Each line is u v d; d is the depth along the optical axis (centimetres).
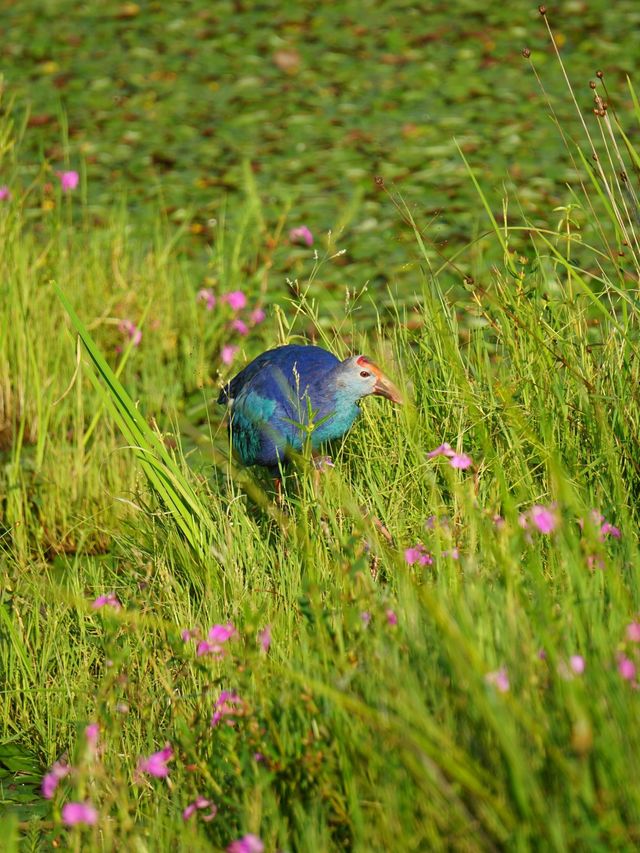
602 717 492
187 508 866
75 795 682
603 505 783
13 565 988
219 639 668
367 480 895
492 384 913
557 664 515
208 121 2117
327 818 579
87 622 870
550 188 1683
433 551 718
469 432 893
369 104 2136
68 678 825
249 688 646
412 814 524
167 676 743
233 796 616
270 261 1437
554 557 691
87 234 1516
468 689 529
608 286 905
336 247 1602
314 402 923
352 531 799
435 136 1955
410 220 1012
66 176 1405
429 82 2200
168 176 1884
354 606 645
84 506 1090
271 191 1800
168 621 797
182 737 669
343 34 2498
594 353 951
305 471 860
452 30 2453
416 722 521
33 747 814
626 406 851
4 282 1252
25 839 701
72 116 2158
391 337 1106
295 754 602
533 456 855
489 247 1510
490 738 516
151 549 920
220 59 2419
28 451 1180
